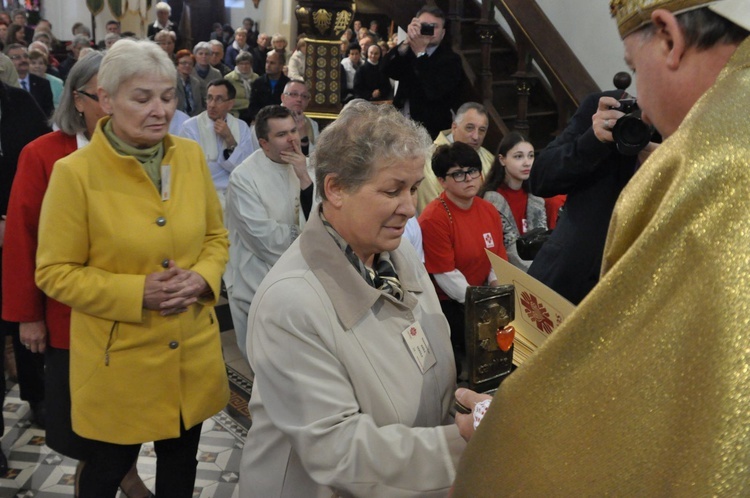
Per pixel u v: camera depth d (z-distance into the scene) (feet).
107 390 7.25
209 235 8.08
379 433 4.35
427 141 4.63
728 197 2.18
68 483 10.18
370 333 4.68
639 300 2.24
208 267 7.64
